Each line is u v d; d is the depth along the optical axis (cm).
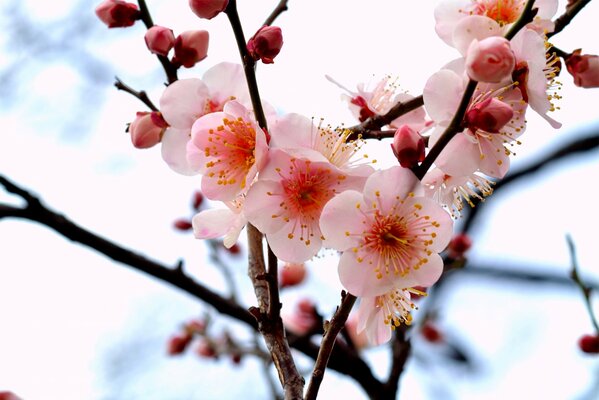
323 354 43
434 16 47
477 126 44
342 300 43
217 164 45
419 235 44
